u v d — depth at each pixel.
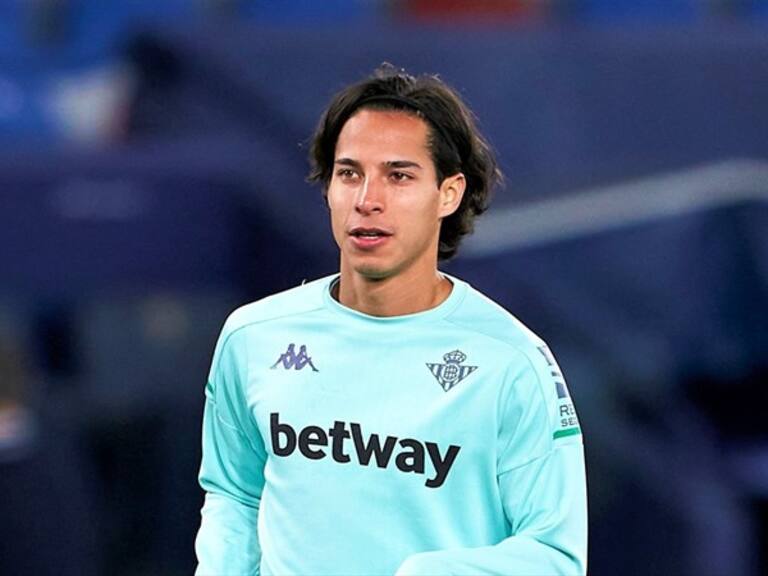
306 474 12.38
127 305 26.67
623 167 27.48
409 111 12.17
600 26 33.62
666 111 28.39
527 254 26.14
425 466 12.12
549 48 28.58
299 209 24.89
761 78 29.19
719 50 29.22
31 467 23.02
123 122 27.39
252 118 26.42
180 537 26.39
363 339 12.48
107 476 26.14
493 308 12.59
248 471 13.27
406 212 12.04
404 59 27.55
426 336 12.38
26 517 22.92
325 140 12.48
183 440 26.55
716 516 25.47
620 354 26.11
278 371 12.65
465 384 12.19
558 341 26.06
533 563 11.95
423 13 34.66
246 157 25.12
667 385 26.34
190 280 24.80
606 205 26.88
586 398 25.91
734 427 26.94
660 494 25.61
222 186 24.83
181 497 26.47
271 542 12.57
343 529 12.23
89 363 26.39
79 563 23.33
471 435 12.11
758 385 26.97
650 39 29.23
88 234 24.47
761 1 35.94
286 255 24.77
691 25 32.91
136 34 27.14
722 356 26.83
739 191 27.45
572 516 12.19
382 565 12.19
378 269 12.09
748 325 27.02
